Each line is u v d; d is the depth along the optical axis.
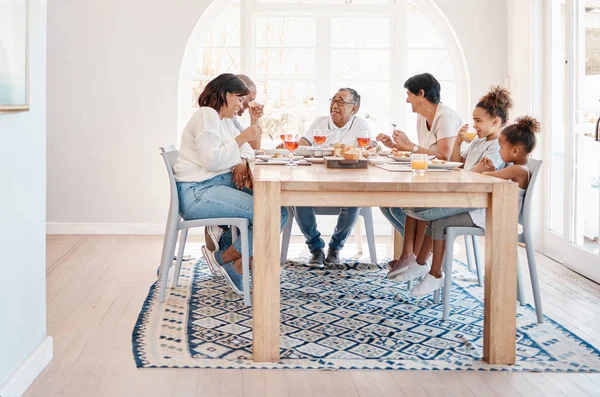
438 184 2.80
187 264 4.91
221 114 3.96
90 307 3.71
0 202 2.33
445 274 3.47
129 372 2.73
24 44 2.48
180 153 3.88
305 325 3.39
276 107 6.39
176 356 2.91
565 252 4.92
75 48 6.15
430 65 6.45
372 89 6.39
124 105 6.20
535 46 5.48
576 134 4.79
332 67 6.36
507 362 2.84
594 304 3.85
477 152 4.00
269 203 2.78
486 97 3.98
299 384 2.62
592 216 4.49
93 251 5.38
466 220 3.45
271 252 2.80
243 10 6.24
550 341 3.16
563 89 5.11
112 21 6.14
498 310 2.83
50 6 6.11
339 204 2.82
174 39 6.16
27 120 2.62
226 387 2.58
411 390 2.57
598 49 4.46
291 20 6.32
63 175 6.23
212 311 3.63
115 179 6.24
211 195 3.72
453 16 6.20
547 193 5.39
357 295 4.02
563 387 2.62
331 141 5.10
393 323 3.44
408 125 6.46
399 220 4.41
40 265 2.78
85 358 2.89
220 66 6.37
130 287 4.19
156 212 6.27
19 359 2.53
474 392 2.56
